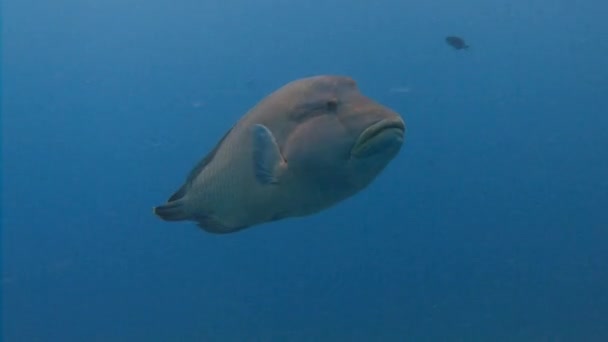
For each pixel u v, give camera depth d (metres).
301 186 2.65
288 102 2.71
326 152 2.58
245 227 2.84
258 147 2.67
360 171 2.60
